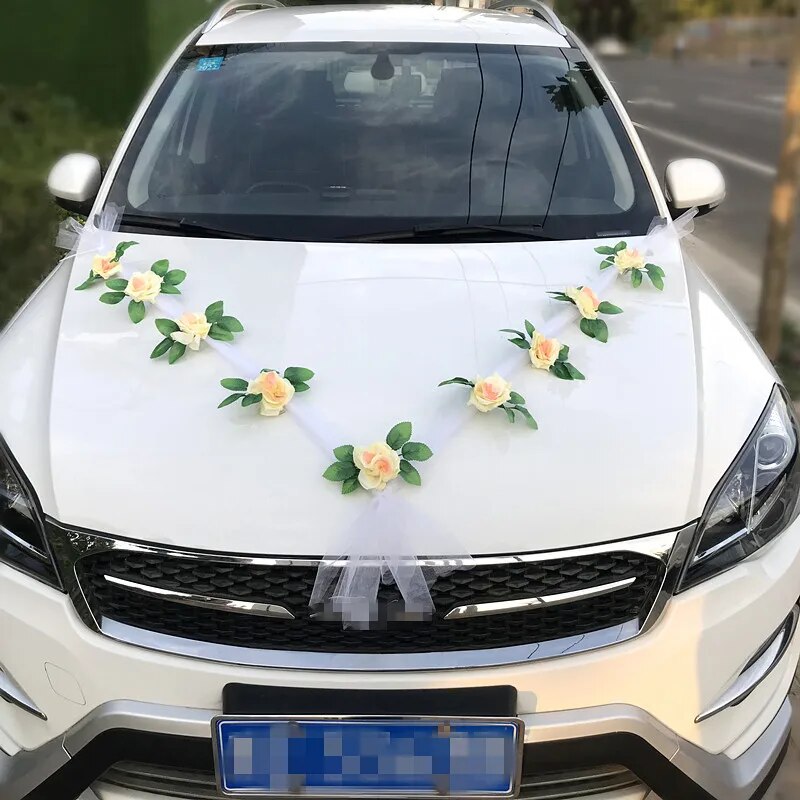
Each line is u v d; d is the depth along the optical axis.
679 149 10.04
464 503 1.50
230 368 1.74
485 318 1.88
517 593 1.49
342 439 1.58
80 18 9.14
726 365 1.83
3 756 1.65
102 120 8.70
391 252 2.13
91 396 1.69
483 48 2.72
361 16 2.93
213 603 1.49
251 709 1.49
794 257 5.83
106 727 1.52
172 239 2.21
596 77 2.69
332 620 1.47
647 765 1.56
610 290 2.02
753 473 1.63
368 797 1.52
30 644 1.54
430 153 2.44
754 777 1.69
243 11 3.21
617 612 1.53
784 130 4.00
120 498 1.52
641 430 1.62
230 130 2.50
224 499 1.51
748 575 1.59
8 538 1.58
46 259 4.42
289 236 2.22
